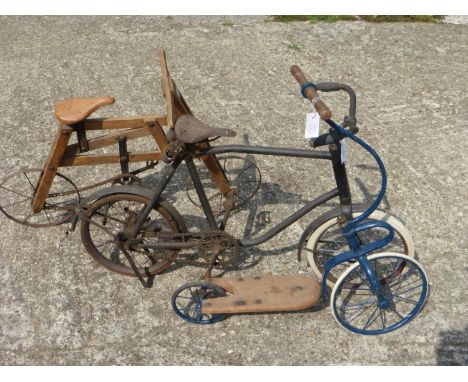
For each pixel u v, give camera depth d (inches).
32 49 197.8
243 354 106.7
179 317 112.7
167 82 103.7
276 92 175.0
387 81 179.6
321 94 173.8
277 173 145.7
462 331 108.8
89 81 181.0
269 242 127.6
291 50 195.6
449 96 172.6
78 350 107.6
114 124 108.7
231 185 142.4
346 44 198.8
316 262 114.9
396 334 108.8
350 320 112.5
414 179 142.8
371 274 101.5
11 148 154.0
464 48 196.4
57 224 127.6
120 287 118.9
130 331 110.7
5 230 131.1
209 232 108.6
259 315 112.9
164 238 113.2
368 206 102.7
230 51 195.3
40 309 114.5
